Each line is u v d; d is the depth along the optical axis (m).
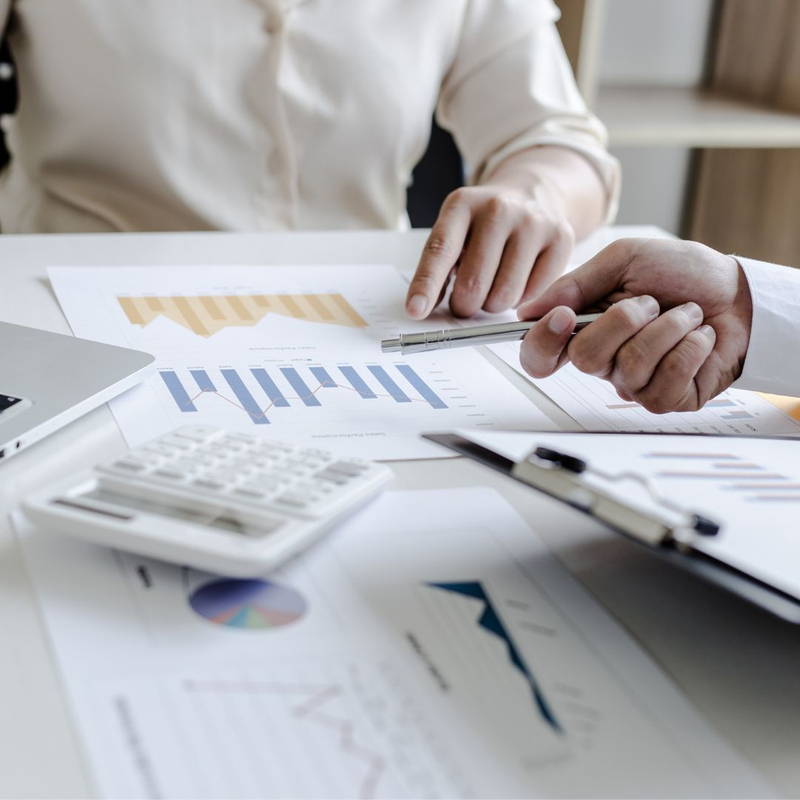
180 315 0.65
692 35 2.18
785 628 0.36
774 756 0.30
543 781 0.27
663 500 0.33
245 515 0.37
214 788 0.26
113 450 0.46
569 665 0.33
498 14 1.08
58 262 0.74
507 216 0.72
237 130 0.99
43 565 0.36
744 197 2.20
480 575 0.37
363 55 1.01
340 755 0.28
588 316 0.55
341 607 0.34
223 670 0.31
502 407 0.55
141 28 0.94
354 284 0.75
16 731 0.28
